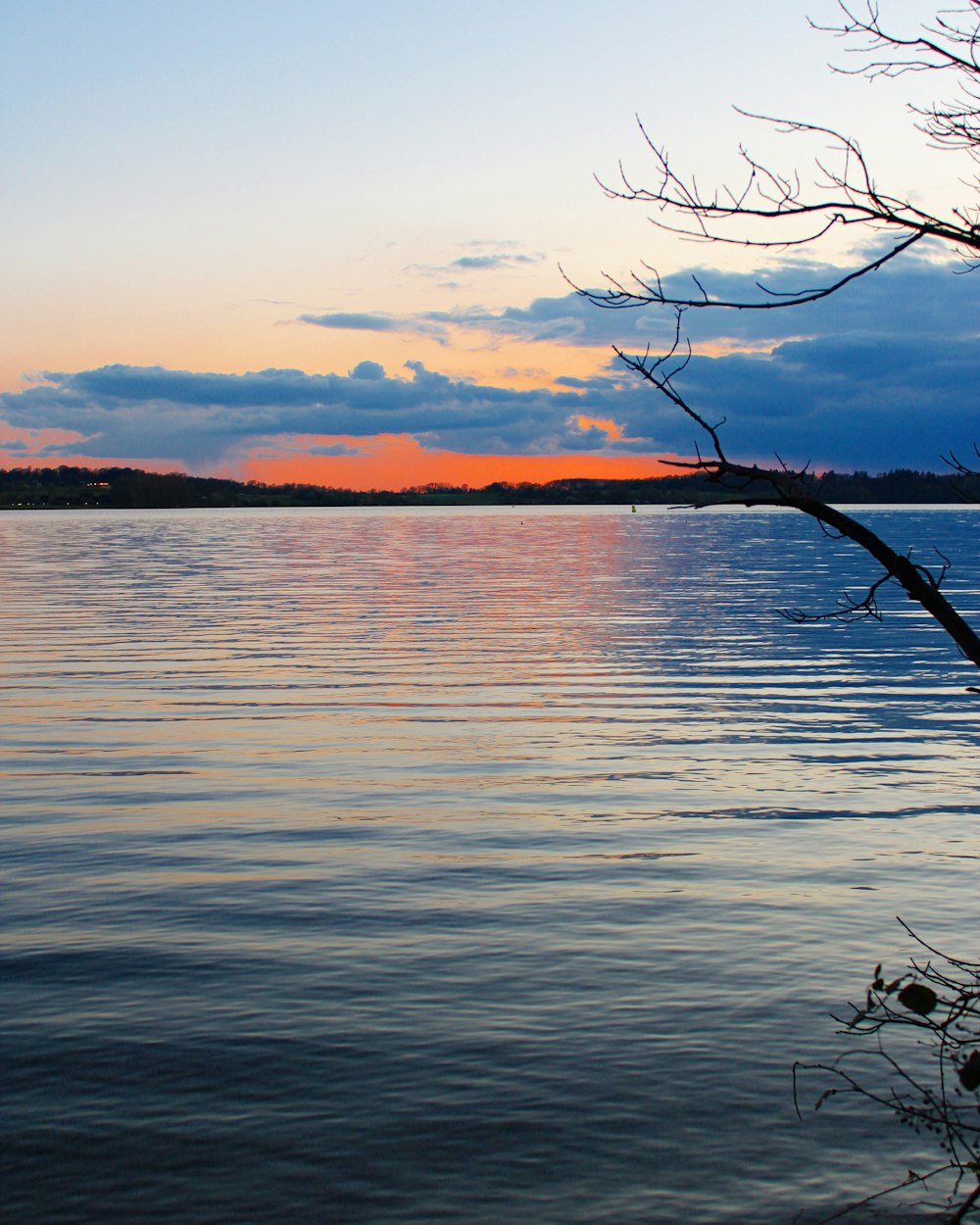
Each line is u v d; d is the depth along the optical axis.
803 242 4.20
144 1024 7.92
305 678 26.31
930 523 156.25
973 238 4.06
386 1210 5.90
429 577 65.25
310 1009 8.16
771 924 9.94
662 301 4.16
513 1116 6.78
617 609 45.47
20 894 10.70
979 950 9.31
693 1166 6.29
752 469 4.12
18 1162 6.29
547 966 8.98
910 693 24.38
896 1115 6.74
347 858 11.95
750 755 17.69
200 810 14.02
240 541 122.31
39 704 22.48
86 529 165.88
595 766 16.78
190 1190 6.06
